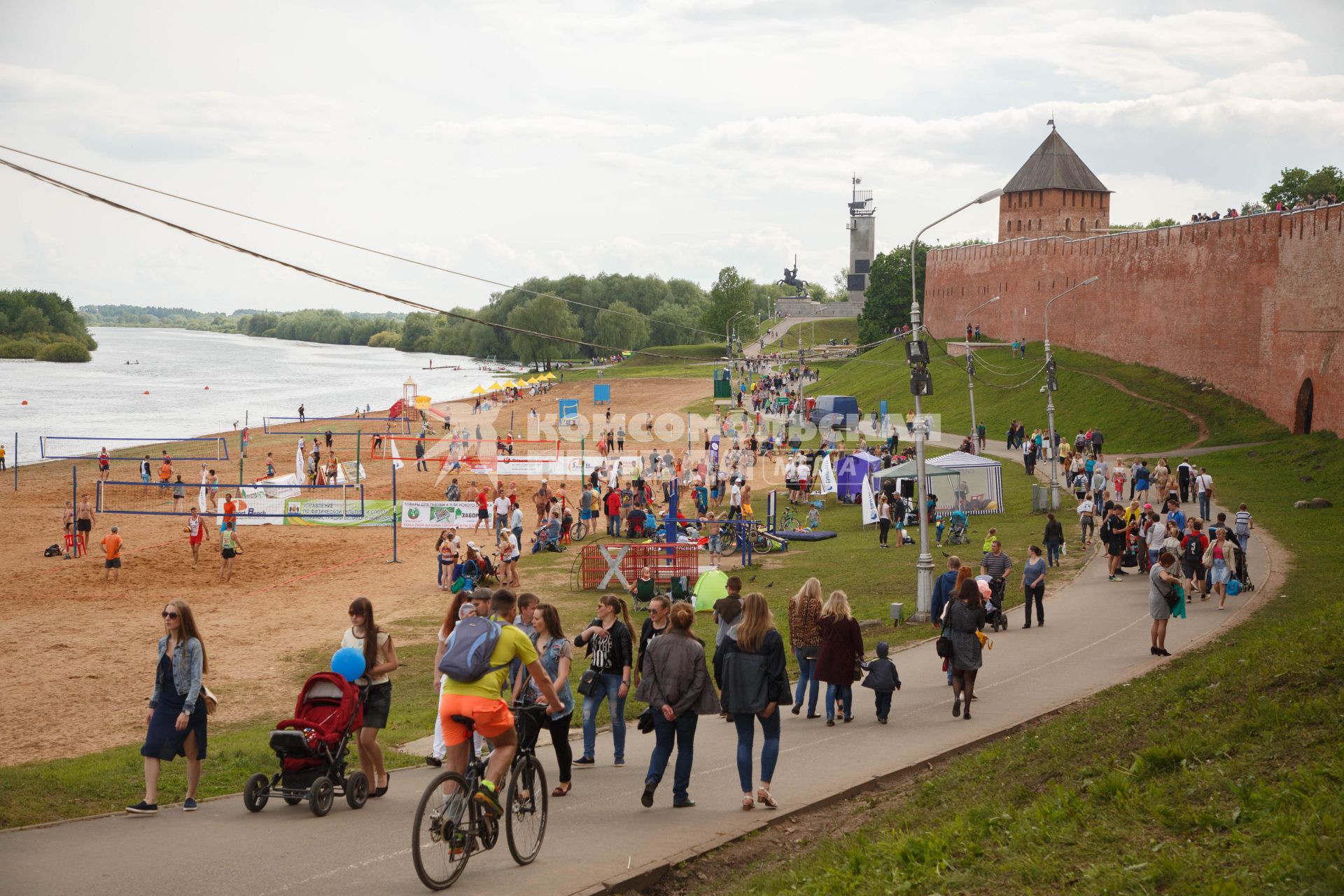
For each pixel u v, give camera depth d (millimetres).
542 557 38062
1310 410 56500
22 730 17953
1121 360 82062
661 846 9695
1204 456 54562
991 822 8773
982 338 108625
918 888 7707
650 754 13617
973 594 15242
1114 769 9516
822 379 119938
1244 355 65438
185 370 195375
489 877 8836
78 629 27000
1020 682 17531
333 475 60250
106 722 18516
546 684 9133
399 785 12039
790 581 31094
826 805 11148
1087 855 7719
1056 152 116312
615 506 42562
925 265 131750
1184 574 25156
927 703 16438
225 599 31219
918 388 25719
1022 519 42375
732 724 15391
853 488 50125
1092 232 115688
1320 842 6895
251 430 91500
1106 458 58375
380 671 11297
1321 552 30266
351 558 38656
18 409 112375
